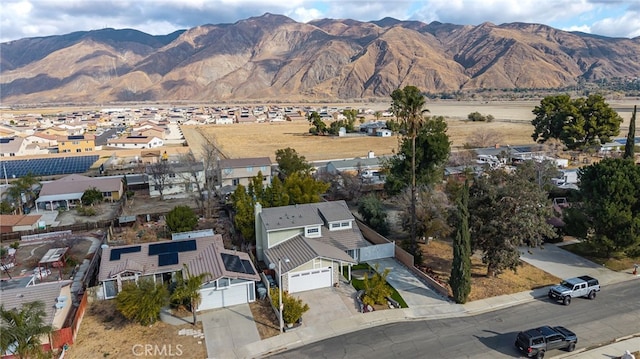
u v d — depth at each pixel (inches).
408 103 1674.5
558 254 1736.0
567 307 1342.3
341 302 1392.7
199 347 1162.6
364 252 1721.2
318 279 1483.8
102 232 2159.2
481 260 1659.7
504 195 1444.4
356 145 5137.8
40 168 3902.6
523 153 3506.4
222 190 2743.6
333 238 1694.1
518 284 1491.1
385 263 1700.3
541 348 1082.1
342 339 1194.0
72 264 1750.7
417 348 1144.2
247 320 1294.3
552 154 3636.8
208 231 1932.8
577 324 1242.6
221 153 4355.3
